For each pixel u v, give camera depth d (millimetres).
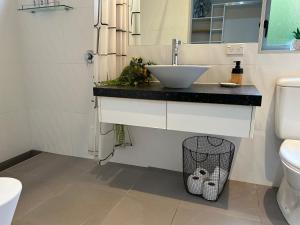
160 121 1310
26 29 2041
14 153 2115
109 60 1621
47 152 2277
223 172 1582
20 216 1369
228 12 1566
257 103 1113
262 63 1528
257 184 1707
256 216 1384
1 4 1877
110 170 1932
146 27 1756
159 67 1327
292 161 1154
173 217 1375
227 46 1573
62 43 1961
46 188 1670
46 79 2096
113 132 1838
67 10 1879
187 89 1340
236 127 1188
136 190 1651
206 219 1359
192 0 1630
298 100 1388
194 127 1254
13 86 2059
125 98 1343
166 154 1891
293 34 1501
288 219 1319
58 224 1313
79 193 1612
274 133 1590
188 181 1606
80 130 2100
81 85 1986
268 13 1501
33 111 2223
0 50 1908
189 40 1681
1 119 1971
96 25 1510
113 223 1325
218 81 1638
